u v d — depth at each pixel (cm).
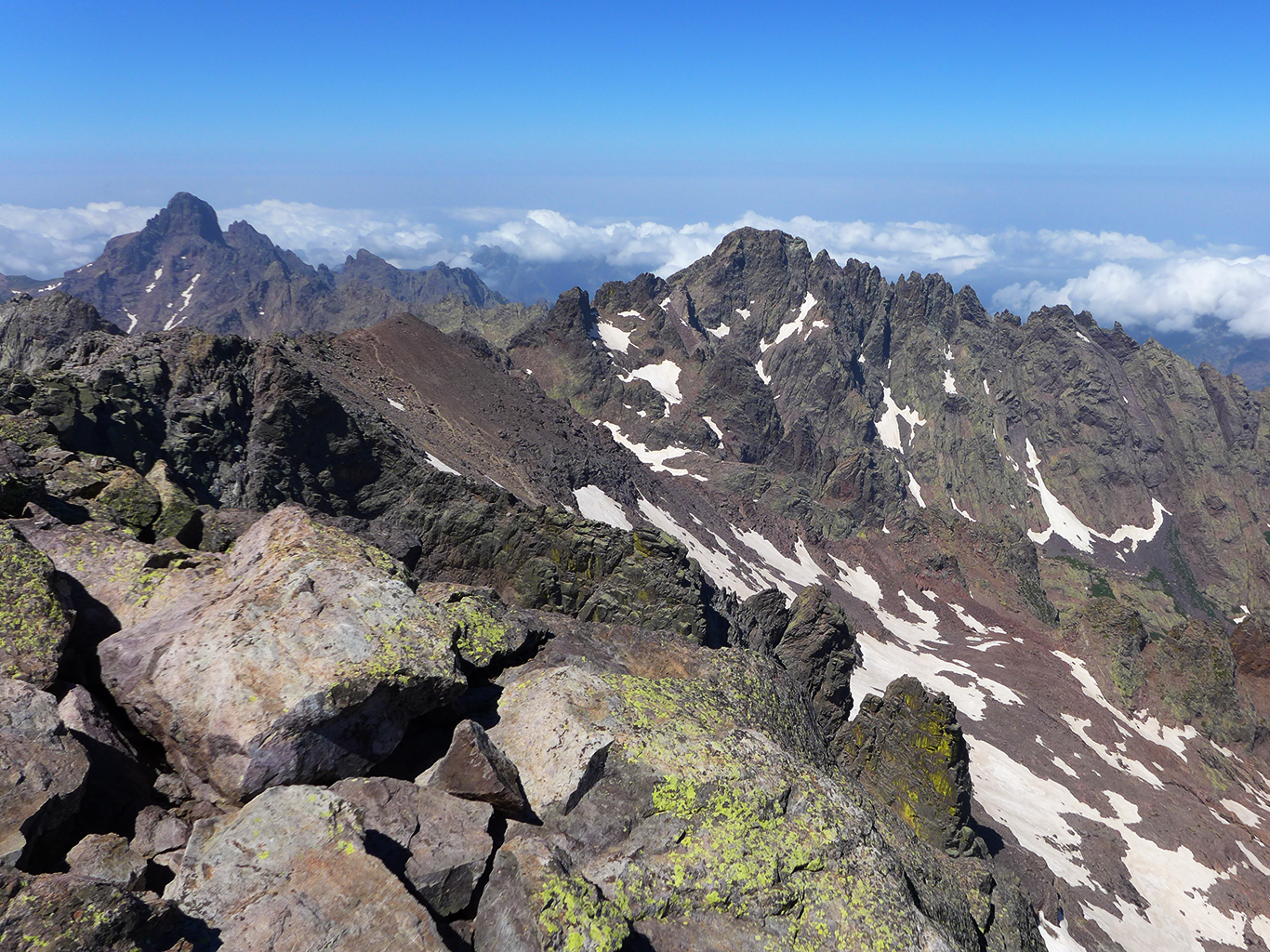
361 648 1184
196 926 841
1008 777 7681
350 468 7038
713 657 1709
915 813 4722
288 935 845
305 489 6681
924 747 4812
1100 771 8231
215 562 1460
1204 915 6156
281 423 6625
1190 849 7006
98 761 1037
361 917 878
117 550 1428
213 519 2069
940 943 1167
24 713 998
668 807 1230
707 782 1266
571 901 995
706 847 1190
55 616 1178
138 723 1132
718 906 1130
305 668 1137
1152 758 9431
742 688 1631
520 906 978
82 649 1229
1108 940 5162
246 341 6969
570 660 1562
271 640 1174
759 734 1449
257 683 1116
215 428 6350
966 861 1892
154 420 6088
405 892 911
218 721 1084
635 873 1131
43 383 5394
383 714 1171
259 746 1059
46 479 1877
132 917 782
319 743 1101
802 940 1118
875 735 5003
